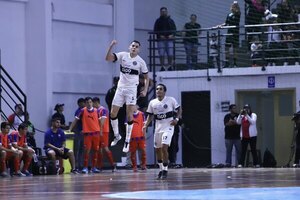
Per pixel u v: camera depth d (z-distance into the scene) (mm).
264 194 15383
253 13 35375
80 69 36125
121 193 16344
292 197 14547
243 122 33125
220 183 19703
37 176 27547
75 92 35812
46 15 34000
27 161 28625
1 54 33156
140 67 22484
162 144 21891
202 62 36781
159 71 36531
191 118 35594
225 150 34812
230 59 35188
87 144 30156
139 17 38781
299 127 32281
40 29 33969
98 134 30281
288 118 34844
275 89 34156
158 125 22000
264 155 33250
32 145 30422
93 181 22281
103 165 33562
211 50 36219
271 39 34719
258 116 35406
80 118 30656
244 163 33500
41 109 33844
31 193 17250
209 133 35219
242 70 34594
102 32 37250
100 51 37125
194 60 36500
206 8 39250
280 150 35156
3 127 27875
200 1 39375
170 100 21844
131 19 37781
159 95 21812
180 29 39500
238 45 35156
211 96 35219
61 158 29891
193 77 35531
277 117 35156
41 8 33969
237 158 33656
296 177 22500
